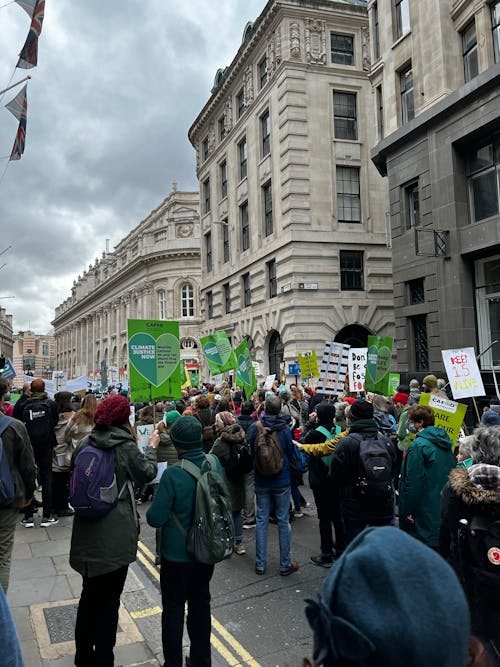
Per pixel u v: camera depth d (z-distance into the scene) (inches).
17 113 430.9
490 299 572.7
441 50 606.5
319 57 992.9
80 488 146.0
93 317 3253.0
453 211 590.2
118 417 155.5
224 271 1266.0
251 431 251.9
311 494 409.1
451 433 242.7
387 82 729.0
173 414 281.1
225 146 1273.4
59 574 233.1
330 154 986.7
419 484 177.9
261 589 224.8
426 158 631.2
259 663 166.6
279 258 993.5
